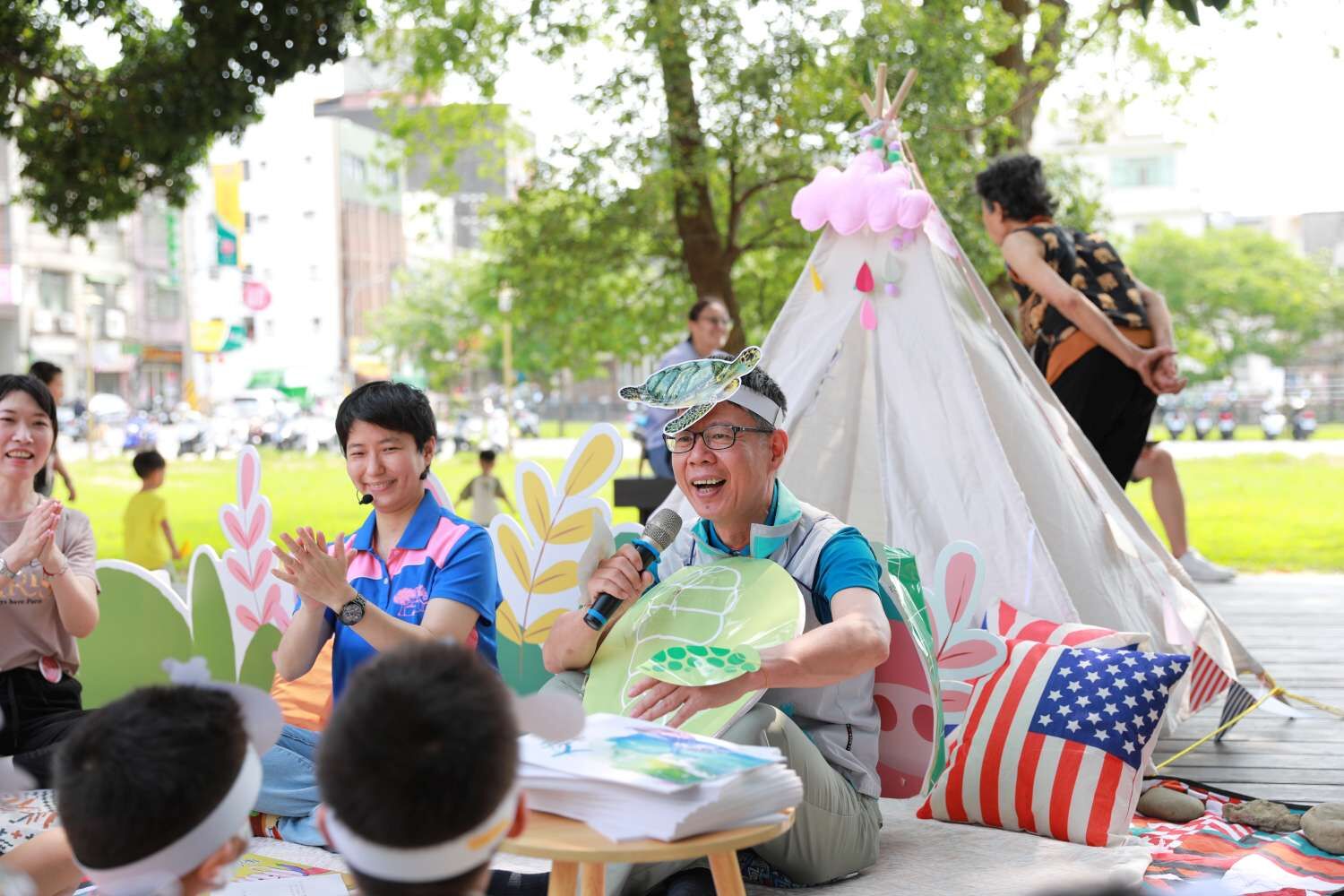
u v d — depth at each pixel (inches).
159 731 62.9
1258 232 1820.9
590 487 156.3
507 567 160.2
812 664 100.0
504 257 534.3
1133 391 201.6
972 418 168.7
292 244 2322.8
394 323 2053.4
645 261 519.5
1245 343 1742.1
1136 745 133.6
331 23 372.8
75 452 1389.0
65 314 1800.0
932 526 168.4
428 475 149.8
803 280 180.7
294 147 2308.1
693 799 77.3
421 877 58.1
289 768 138.6
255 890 107.6
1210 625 183.9
